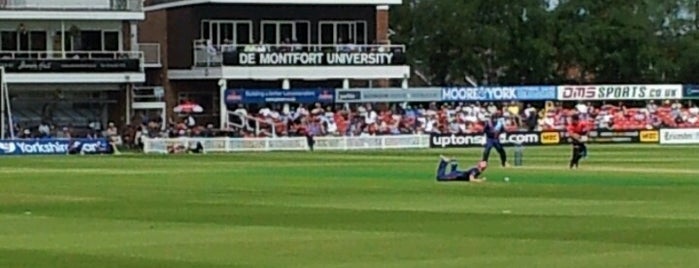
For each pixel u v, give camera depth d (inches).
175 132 3176.7
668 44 4330.7
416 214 1227.2
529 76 4156.0
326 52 3508.9
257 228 1102.4
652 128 3444.9
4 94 3095.5
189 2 3513.8
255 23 3575.3
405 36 4256.9
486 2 4168.3
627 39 4160.9
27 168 2219.5
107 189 1635.1
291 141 3154.5
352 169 2092.8
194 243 987.9
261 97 3307.1
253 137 3137.3
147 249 951.0
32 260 894.4
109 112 3437.5
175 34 3572.8
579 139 2129.7
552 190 1557.6
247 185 1691.7
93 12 3422.7
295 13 3592.5
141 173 2023.9
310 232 1064.2
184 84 3575.3
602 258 885.8
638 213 1230.3
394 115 3319.4
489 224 1122.7
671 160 2420.0
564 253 914.1
